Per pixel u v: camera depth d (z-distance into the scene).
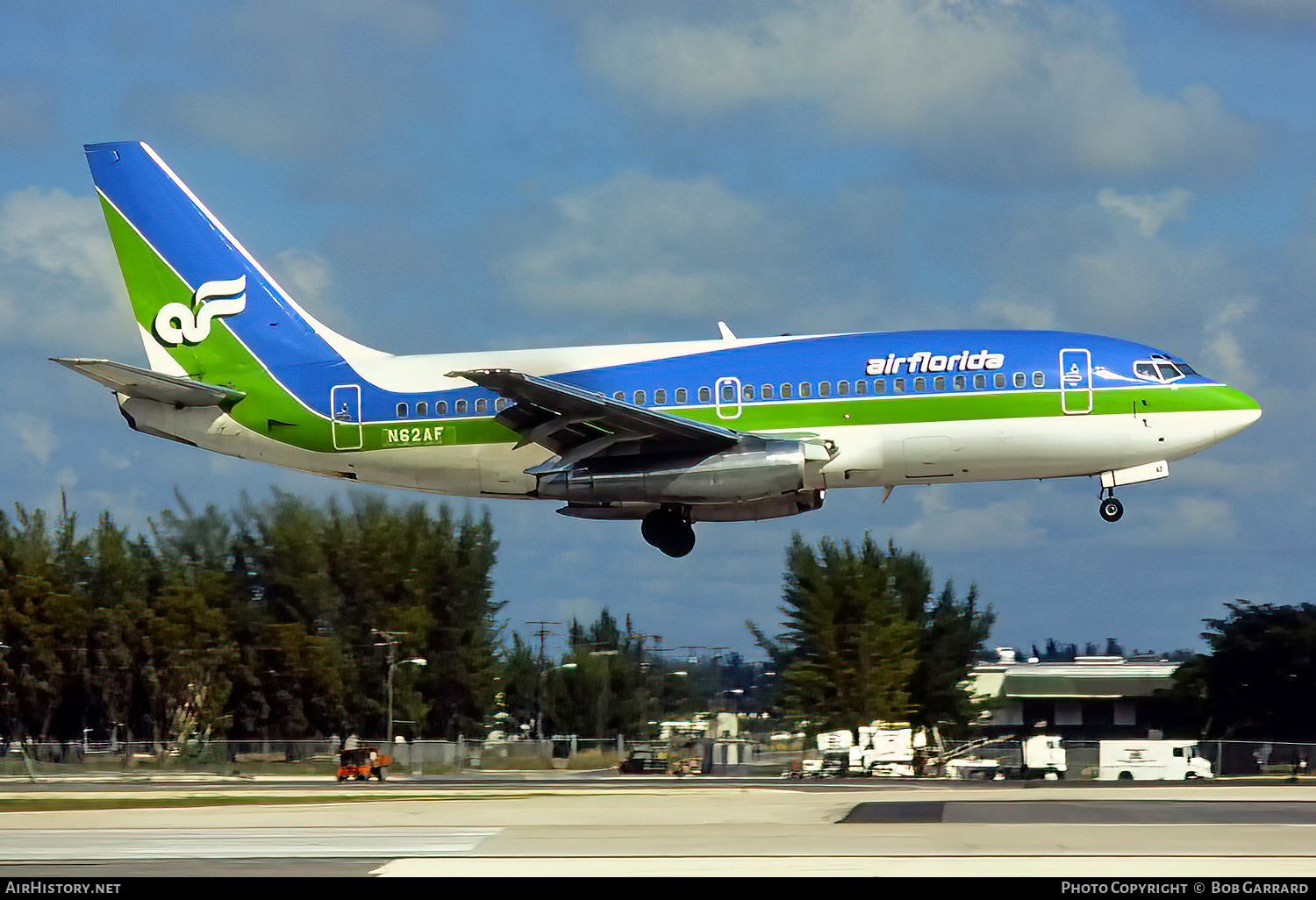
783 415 87.12
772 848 42.81
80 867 40.94
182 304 98.31
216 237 98.69
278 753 137.88
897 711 169.38
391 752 138.38
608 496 87.62
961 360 85.75
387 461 94.38
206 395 95.31
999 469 86.56
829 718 169.00
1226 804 61.69
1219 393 84.44
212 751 137.25
